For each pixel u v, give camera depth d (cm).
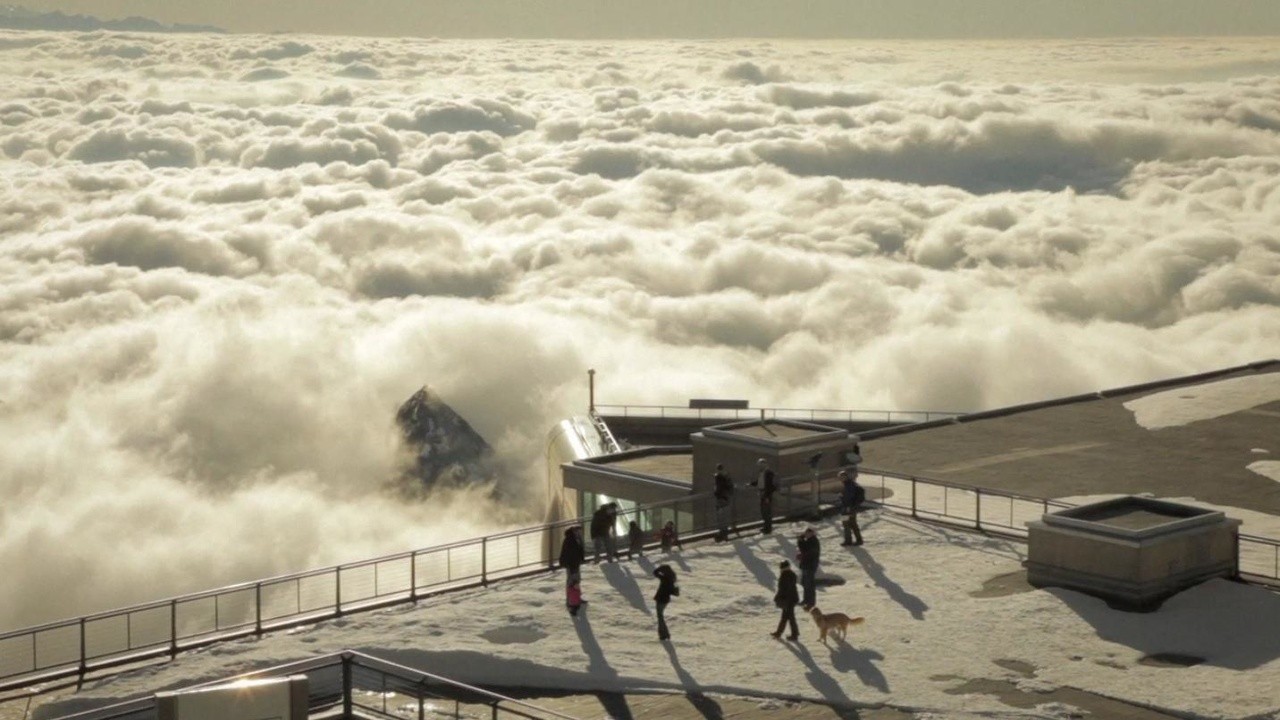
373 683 2544
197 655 2691
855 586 3047
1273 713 2280
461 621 2869
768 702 2408
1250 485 4003
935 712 2327
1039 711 2305
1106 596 2864
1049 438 4688
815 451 3788
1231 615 2738
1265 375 5509
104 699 2462
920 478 4081
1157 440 4616
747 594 3014
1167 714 2297
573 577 2906
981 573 3114
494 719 2212
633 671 2553
